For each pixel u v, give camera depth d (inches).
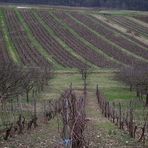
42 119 1318.9
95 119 1379.2
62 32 4288.9
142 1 7386.8
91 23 4768.7
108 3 7632.9
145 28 4822.8
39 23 4530.0
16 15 4785.9
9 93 1485.0
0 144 927.7
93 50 3816.4
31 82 2046.0
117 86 2620.6
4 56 3373.5
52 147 893.2
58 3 7381.9
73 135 742.5
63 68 3233.3
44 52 3612.2
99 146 924.6
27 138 1002.7
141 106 1769.2
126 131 1138.0
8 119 1238.3
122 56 3690.9
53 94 2166.6
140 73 2076.8
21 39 3924.7
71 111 741.3
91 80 2866.6
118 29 4640.8
